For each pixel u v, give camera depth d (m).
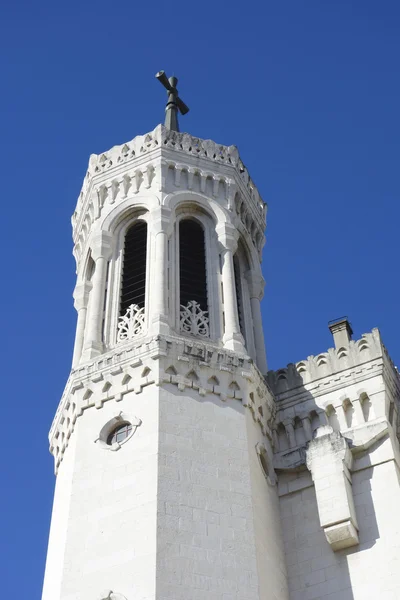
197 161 48.69
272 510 37.78
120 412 37.16
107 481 35.00
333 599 35.03
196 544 32.75
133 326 41.53
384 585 34.56
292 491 39.00
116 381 38.41
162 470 34.50
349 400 40.66
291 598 35.66
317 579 35.81
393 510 36.34
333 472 37.72
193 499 34.09
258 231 51.06
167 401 37.00
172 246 44.69
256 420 39.41
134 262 45.31
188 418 36.75
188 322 41.88
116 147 49.72
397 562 34.88
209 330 42.16
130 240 46.41
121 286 44.25
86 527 33.88
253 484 36.25
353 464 38.47
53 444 40.78
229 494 34.94
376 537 35.91
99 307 43.12
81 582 32.25
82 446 36.81
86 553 33.06
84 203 49.41
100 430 37.06
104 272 44.75
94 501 34.59
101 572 32.22
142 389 37.66
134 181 47.66
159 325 39.88
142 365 38.31
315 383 41.84
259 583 32.81
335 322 45.12
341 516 36.09
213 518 33.84
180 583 31.39
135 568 31.77
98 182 48.47
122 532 33.09
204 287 44.59
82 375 39.22
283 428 41.19
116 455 35.72
